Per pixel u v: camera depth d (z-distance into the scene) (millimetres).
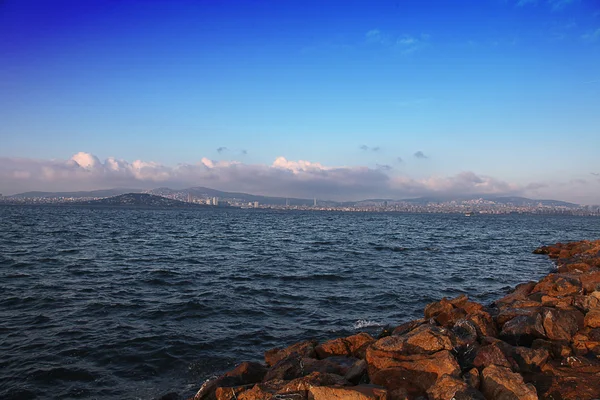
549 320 11320
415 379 8469
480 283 24781
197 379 10617
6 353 11656
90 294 18547
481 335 11062
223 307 17047
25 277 21859
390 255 36531
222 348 12633
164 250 36344
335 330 14688
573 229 106688
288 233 63688
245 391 8297
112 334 13406
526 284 20438
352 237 57406
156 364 11344
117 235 51031
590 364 9180
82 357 11570
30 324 14211
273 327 14773
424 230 82125
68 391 9750
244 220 117938
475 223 134125
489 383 7789
